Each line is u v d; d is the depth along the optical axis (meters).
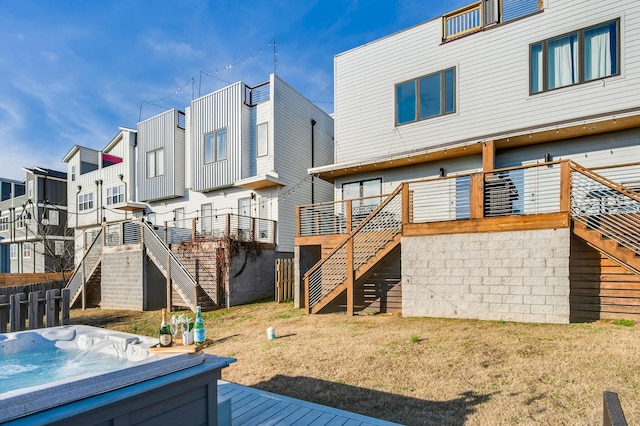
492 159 8.98
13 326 7.94
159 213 18.94
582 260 7.09
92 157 25.42
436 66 10.88
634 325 6.33
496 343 5.72
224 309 12.07
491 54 10.02
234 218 16.36
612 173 8.46
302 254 11.61
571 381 4.25
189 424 2.94
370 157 11.92
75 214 24.72
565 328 6.38
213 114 16.55
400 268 9.38
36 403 2.12
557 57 9.14
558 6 9.14
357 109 12.29
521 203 9.51
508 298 7.30
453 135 10.49
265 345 6.76
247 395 4.41
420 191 11.05
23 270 28.89
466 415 3.71
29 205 27.47
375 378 4.80
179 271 12.72
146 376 2.67
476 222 7.71
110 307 14.95
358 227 9.12
